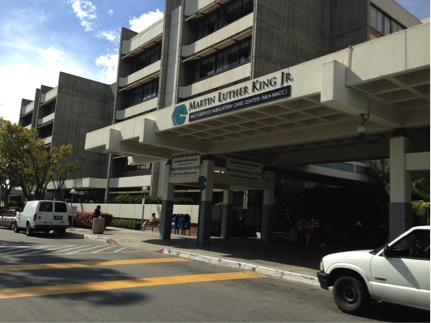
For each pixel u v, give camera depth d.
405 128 12.22
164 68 36.69
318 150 20.00
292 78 11.58
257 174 21.31
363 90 10.70
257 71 27.11
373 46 10.04
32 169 41.88
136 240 20.86
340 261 7.61
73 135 55.69
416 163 11.73
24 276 9.57
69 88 56.16
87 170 55.91
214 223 26.98
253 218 28.67
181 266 12.64
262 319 6.69
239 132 16.36
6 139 39.50
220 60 32.22
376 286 7.02
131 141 19.75
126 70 46.03
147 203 33.56
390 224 12.00
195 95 33.12
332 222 33.44
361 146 18.27
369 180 32.00
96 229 24.58
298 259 14.86
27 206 24.11
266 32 28.14
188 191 33.16
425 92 10.46
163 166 36.66
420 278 6.53
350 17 31.34
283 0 29.66
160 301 7.57
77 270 10.76
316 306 7.93
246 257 14.86
